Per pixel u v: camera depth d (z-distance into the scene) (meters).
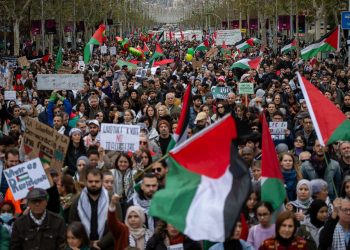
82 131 17.48
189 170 9.06
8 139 13.81
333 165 13.67
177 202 8.81
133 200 11.20
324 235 10.17
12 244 10.03
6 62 37.25
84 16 84.75
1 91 27.97
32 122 13.41
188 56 51.94
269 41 88.88
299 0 57.88
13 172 11.11
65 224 10.40
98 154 13.45
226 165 9.02
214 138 9.10
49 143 13.28
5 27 63.59
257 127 17.52
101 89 28.12
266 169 10.55
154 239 10.08
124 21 137.62
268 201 10.48
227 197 8.82
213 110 21.53
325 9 55.12
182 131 12.94
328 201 12.12
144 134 14.95
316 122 12.15
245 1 84.88
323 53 56.97
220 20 133.38
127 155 12.70
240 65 35.12
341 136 12.05
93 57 57.25
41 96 26.94
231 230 8.63
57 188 11.53
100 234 10.37
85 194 10.48
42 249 9.98
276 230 9.54
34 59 44.12
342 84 28.81
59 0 68.44
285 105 21.70
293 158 13.09
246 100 22.58
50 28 65.75
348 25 34.75
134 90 23.67
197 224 8.71
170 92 21.16
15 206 11.62
